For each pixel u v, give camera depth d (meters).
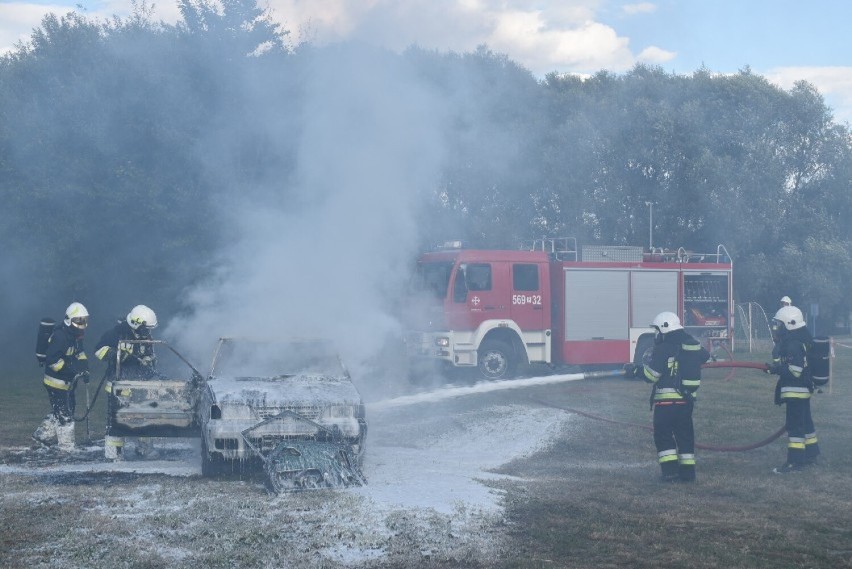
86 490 7.11
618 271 18.39
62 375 9.55
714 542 5.88
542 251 17.86
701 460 9.31
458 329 17.11
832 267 35.94
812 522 6.52
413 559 5.29
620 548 5.68
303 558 5.23
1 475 7.91
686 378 8.08
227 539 5.62
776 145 36.97
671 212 35.19
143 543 5.54
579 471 8.55
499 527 6.13
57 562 5.10
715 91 36.97
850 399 14.61
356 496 6.81
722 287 19.41
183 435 8.79
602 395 15.30
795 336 8.73
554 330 18.00
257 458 7.76
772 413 12.79
